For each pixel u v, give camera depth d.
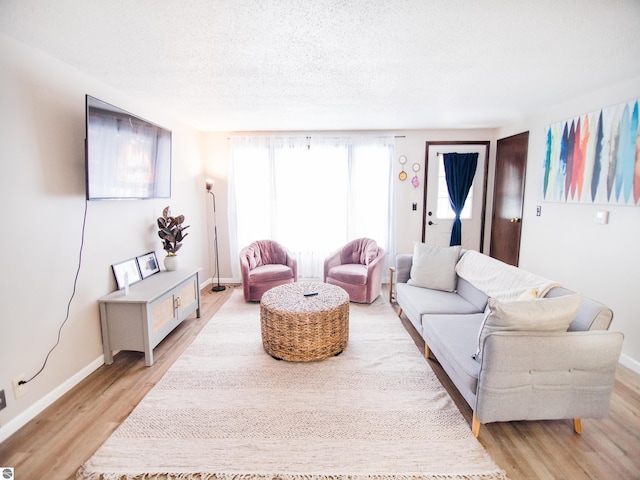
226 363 2.50
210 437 1.74
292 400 2.05
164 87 2.63
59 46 1.90
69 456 1.62
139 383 2.25
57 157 2.08
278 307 2.55
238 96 2.89
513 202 3.99
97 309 2.44
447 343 2.06
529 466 1.57
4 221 1.76
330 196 4.54
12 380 1.80
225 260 4.76
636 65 2.18
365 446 1.68
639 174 2.30
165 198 3.29
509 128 4.09
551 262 3.30
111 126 2.37
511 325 1.64
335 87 2.66
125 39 1.82
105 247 2.54
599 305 1.73
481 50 1.97
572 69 2.26
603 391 1.68
